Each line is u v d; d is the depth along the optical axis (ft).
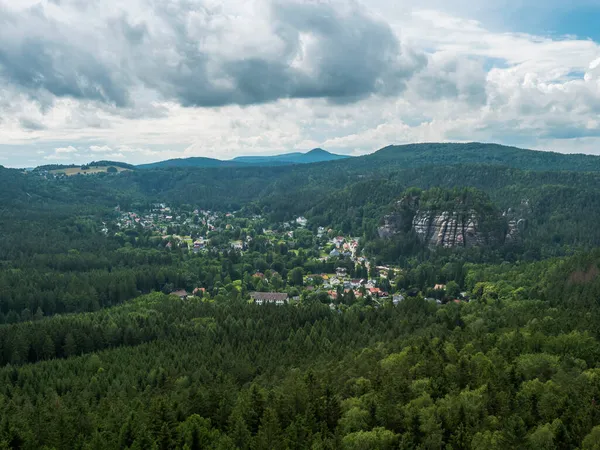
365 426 291.58
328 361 443.32
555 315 500.74
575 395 300.81
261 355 489.26
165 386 423.64
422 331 484.33
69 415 341.21
